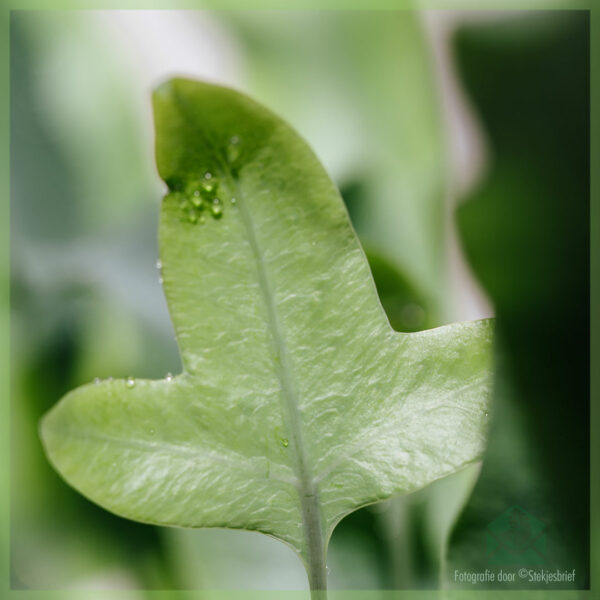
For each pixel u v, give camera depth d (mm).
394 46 630
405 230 612
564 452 570
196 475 521
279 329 521
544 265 594
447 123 619
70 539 616
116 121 713
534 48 609
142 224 701
